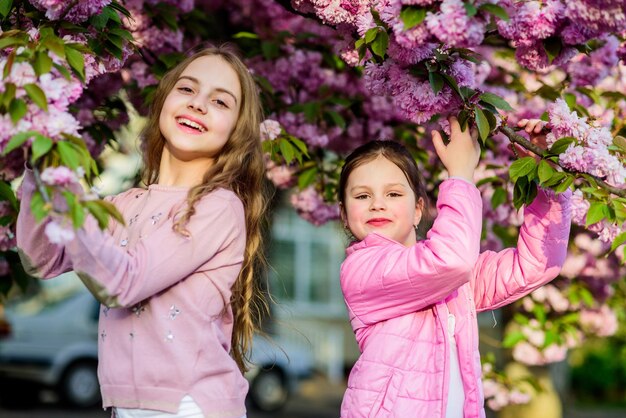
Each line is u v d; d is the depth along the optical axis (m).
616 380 16.56
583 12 2.47
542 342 5.32
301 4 3.22
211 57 2.83
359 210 2.93
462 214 2.61
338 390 15.51
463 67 2.65
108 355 2.51
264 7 5.59
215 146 2.71
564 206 2.85
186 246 2.45
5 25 2.86
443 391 2.65
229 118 2.74
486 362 5.25
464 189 2.65
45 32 2.52
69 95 2.35
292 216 18.42
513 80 4.68
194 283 2.51
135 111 4.52
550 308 5.59
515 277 2.91
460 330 2.76
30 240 2.39
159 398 2.43
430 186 4.59
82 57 2.43
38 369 10.02
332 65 4.56
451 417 2.67
